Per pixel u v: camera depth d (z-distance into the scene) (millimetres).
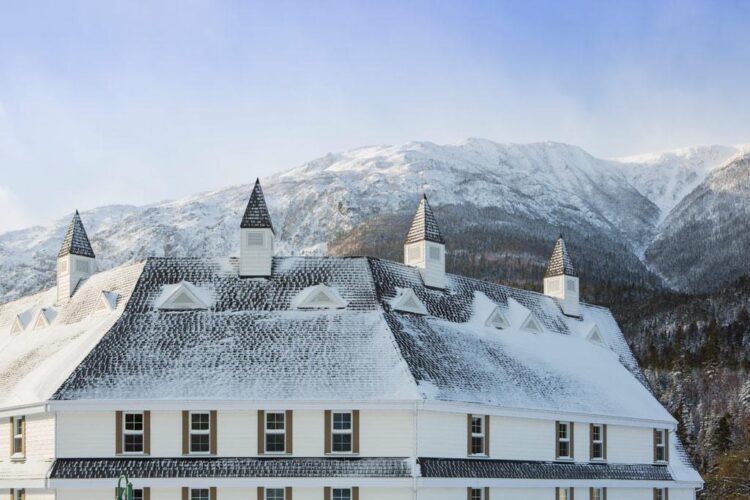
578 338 81438
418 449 56469
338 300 62250
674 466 78875
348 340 59594
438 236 71312
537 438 66250
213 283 63469
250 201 65188
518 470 63375
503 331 72250
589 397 71688
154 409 55156
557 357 74625
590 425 71188
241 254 64438
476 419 61625
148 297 62094
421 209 71750
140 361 57188
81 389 55125
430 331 64250
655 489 76625
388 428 56719
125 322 60094
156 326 59938
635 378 82750
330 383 56656
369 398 55938
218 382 56188
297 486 55688
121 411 55438
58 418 55312
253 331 60000
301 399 55594
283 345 59000
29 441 57719
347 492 56375
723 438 145375
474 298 73125
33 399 56469
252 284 63469
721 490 122438
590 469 69812
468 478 58625
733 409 161250
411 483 55594
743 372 177375
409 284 67812
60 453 55125
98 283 68125
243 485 55156
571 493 68812
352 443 56531
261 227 64438
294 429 56312
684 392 173125
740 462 127625
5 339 74000
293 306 62000
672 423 78625
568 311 84062
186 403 55125
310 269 64688
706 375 179000
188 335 59375
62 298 71125
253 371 57094
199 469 55094
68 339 63844
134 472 54688
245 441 56000
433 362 60594
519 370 67938
